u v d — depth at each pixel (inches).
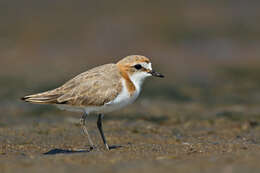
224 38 962.7
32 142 426.3
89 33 971.9
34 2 1095.6
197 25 1005.8
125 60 400.8
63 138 445.7
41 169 284.7
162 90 711.7
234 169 270.7
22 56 879.7
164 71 820.6
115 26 999.0
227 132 486.0
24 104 629.0
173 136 460.1
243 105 628.1
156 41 951.6
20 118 554.6
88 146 415.2
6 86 713.0
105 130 486.3
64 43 934.4
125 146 403.5
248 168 271.7
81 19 1029.2
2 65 831.1
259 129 502.9
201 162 295.1
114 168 282.7
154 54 903.1
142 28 993.5
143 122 533.3
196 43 948.0
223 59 893.2
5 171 283.6
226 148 374.0
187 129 501.4
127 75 397.4
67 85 387.5
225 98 667.4
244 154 324.8
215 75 801.6
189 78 782.5
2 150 394.0
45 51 905.5
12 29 975.0
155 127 505.7
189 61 877.2
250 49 925.2
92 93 380.2
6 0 1091.3
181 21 1023.6
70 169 282.7
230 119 550.9
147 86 733.9
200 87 732.0
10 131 472.1
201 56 904.9
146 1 1125.1
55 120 542.9
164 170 273.1
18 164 301.3
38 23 1002.1
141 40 952.3
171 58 888.3
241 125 518.9
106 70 395.2
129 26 999.6
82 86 382.0
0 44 919.7
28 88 702.5
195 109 606.2
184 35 970.7
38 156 343.3
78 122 530.9
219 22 1018.1
